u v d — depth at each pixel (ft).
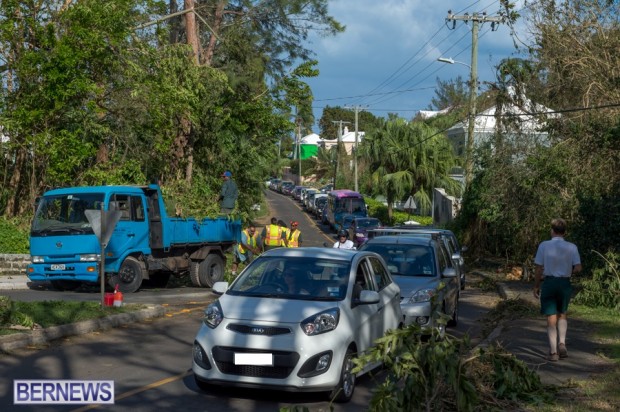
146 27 91.30
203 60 109.40
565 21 81.25
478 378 26.48
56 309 44.78
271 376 26.71
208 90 97.66
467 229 109.70
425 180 186.80
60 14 80.23
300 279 30.35
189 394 28.45
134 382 30.25
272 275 30.78
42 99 78.28
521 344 38.58
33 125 79.30
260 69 107.76
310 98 109.60
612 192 65.82
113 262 62.80
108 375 31.37
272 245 72.23
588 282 54.03
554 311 33.83
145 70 85.97
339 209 178.50
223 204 78.79
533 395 26.63
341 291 29.63
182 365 34.01
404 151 184.14
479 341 43.39
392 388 22.03
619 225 58.65
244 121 106.11
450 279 47.06
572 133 76.64
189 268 72.13
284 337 26.71
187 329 45.11
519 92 85.71
